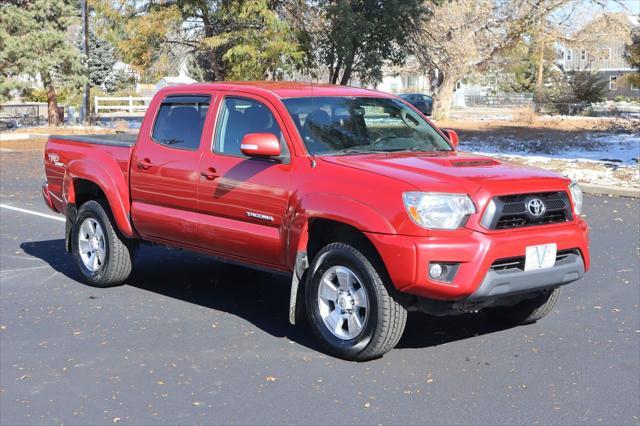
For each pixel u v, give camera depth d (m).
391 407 5.09
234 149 6.84
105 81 59.16
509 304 6.36
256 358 6.04
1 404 5.21
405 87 82.06
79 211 8.38
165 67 31.27
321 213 5.92
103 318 7.12
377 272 5.73
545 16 44.69
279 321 7.03
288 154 6.39
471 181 5.66
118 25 30.39
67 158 8.59
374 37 30.42
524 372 5.72
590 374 5.69
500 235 5.61
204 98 7.25
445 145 7.09
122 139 8.48
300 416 4.96
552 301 6.62
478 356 6.07
